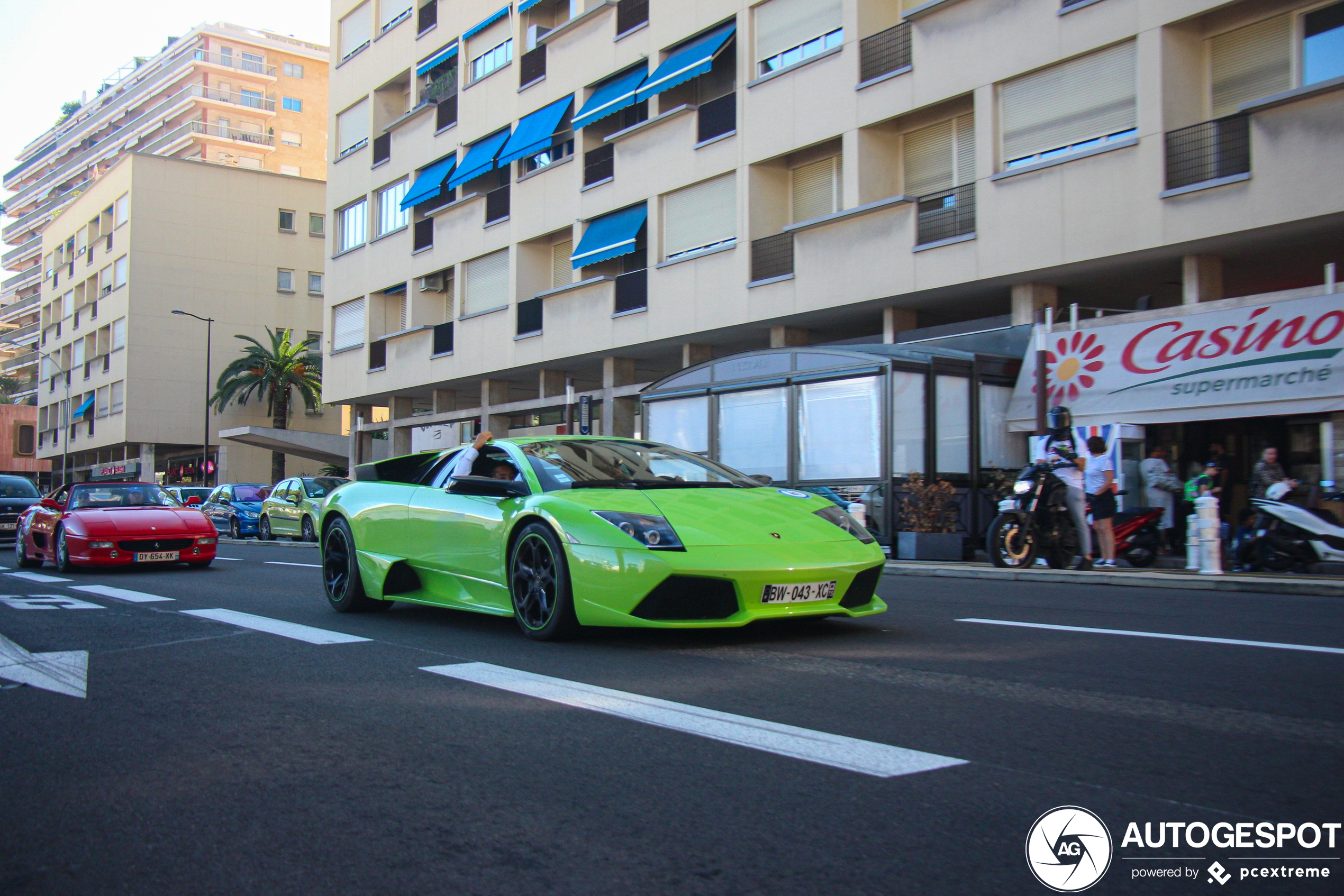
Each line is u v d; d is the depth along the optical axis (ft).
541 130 82.74
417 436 103.86
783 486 49.01
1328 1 42.70
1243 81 45.47
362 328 110.01
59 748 11.36
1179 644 17.42
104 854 8.09
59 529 40.83
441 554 21.21
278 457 176.96
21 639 19.95
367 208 110.42
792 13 63.05
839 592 17.69
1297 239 43.91
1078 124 49.08
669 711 12.48
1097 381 46.55
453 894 7.21
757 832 8.28
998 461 48.57
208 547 41.01
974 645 17.37
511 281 87.15
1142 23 46.19
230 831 8.55
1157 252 46.19
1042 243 49.42
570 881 7.39
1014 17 51.08
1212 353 43.01
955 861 7.61
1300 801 8.80
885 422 44.29
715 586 16.63
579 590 17.26
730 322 65.67
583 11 80.94
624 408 78.38
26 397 301.43
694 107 68.90
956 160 56.13
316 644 18.60
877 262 56.65
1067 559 36.09
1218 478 40.78
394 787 9.66
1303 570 33.86
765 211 65.05
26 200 358.84
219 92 271.69
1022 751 10.48
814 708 12.55
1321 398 39.47
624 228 74.43
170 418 180.75
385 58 108.37
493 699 13.37
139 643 19.17
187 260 184.34
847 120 58.90
